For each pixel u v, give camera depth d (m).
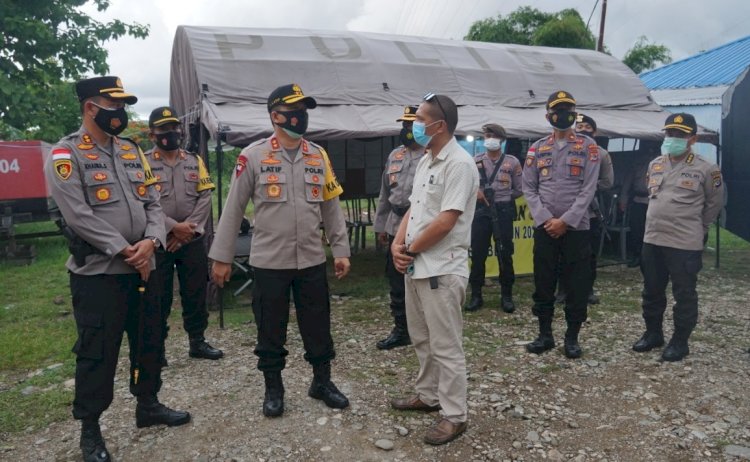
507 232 5.74
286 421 3.33
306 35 7.66
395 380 3.94
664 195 4.20
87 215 2.73
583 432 3.19
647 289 4.40
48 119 12.45
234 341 4.88
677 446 3.02
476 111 7.54
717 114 12.08
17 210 9.23
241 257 6.43
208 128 5.93
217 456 2.97
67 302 6.42
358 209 10.06
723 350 4.45
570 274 4.23
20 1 11.72
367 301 6.33
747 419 3.29
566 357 4.34
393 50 7.97
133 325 3.09
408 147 4.58
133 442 3.13
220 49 6.88
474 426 3.27
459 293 3.01
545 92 8.42
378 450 3.02
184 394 3.73
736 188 4.95
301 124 3.19
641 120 8.30
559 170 4.20
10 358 4.57
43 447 3.12
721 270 7.62
